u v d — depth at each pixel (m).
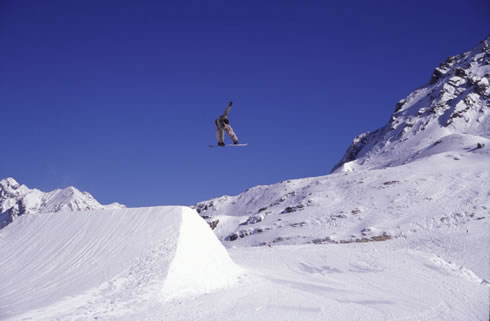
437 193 98.50
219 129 13.77
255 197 171.38
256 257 50.16
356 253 51.47
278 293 26.00
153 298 22.44
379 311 23.36
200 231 30.38
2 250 29.75
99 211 31.70
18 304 21.38
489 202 84.69
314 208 114.69
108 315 19.92
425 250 54.44
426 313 23.52
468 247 53.09
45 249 28.88
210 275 27.33
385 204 100.50
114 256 26.75
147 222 29.62
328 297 26.38
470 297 28.25
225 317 20.31
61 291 23.06
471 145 146.12
